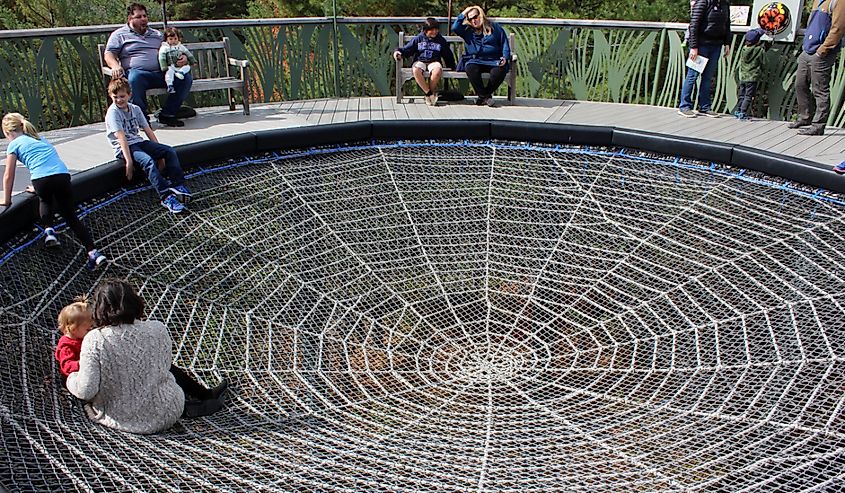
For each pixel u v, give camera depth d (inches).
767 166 242.7
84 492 114.3
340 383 176.6
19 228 191.2
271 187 252.1
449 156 280.1
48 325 170.9
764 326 190.9
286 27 324.5
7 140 257.1
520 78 346.9
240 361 179.2
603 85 333.4
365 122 283.4
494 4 578.9
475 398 172.7
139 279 199.5
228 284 209.0
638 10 554.6
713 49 287.6
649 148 269.1
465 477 127.7
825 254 206.2
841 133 270.4
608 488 125.0
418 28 348.5
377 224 246.4
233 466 126.2
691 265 222.4
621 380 179.3
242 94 304.8
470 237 244.1
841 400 153.1
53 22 514.3
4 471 117.1
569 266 230.5
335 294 215.2
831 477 126.2
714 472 131.0
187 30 312.2
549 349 196.7
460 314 212.2
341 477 125.3
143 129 227.0
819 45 253.9
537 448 142.6
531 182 264.8
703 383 173.3
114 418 131.0
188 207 231.8
